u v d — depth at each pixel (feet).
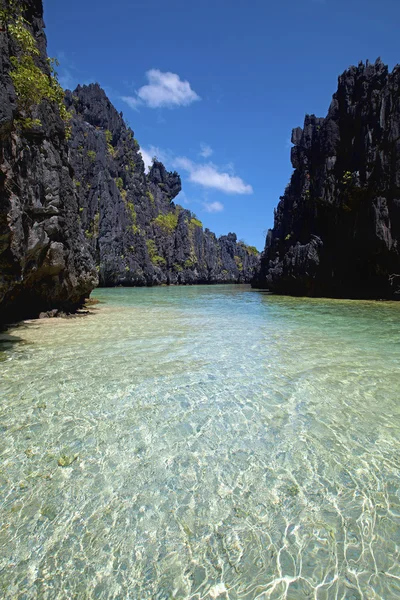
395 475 13.69
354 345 34.76
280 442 16.07
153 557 10.21
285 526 11.31
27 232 41.19
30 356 29.94
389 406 19.77
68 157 58.59
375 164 91.91
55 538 10.75
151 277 231.50
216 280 307.78
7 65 29.53
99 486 13.06
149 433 16.83
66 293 58.08
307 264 110.93
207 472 13.94
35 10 50.72
